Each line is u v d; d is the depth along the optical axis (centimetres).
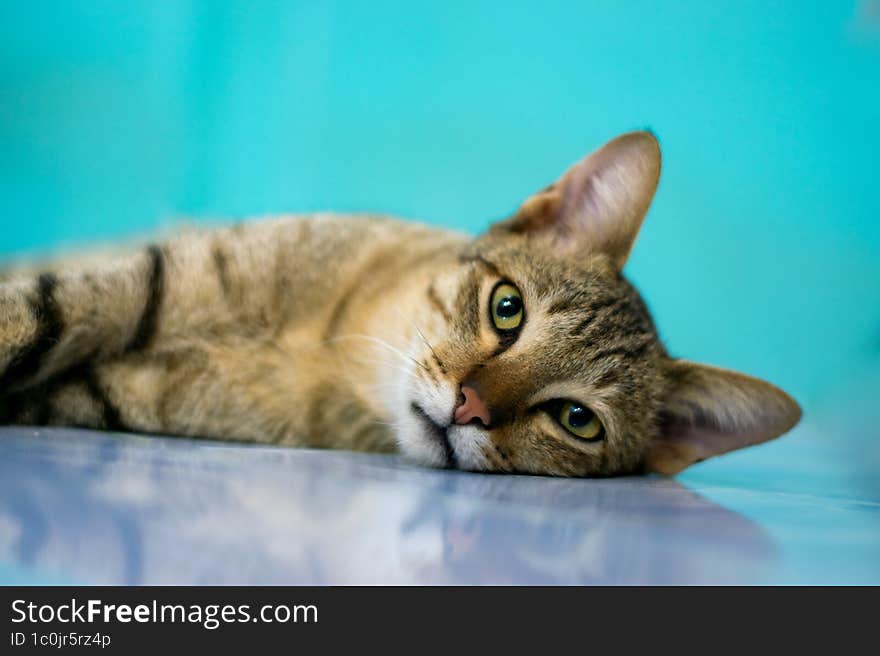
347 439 41
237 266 40
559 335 38
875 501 37
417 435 37
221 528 22
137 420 39
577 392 38
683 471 43
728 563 23
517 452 37
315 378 40
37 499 23
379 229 45
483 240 42
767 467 49
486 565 21
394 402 38
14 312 35
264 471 30
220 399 40
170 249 40
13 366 36
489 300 38
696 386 41
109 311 38
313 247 42
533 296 39
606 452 39
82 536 20
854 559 24
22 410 38
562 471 38
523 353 37
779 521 29
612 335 39
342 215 46
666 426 42
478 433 36
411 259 43
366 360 40
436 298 39
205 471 29
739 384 40
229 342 40
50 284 37
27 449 30
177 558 19
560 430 38
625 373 39
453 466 37
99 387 38
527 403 37
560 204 42
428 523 25
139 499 24
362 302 41
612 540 24
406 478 32
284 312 40
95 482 26
